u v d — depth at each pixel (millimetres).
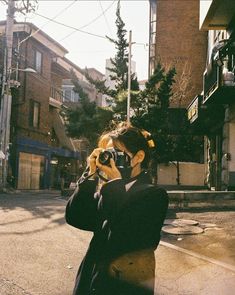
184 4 27828
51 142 31969
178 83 27312
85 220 1788
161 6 28094
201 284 4844
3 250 6254
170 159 23016
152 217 1551
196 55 27422
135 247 1534
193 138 23578
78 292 1638
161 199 1578
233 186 15648
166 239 7691
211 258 6102
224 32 16750
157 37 27891
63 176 32188
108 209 1569
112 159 1665
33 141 27766
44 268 5414
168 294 4484
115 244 1546
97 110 23984
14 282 4738
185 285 4816
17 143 25625
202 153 24188
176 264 5801
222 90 13344
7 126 21031
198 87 27172
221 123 17078
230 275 5195
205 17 14219
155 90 22969
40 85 28797
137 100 23141
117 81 25094
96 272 1568
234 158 15758
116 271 1528
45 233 7848
